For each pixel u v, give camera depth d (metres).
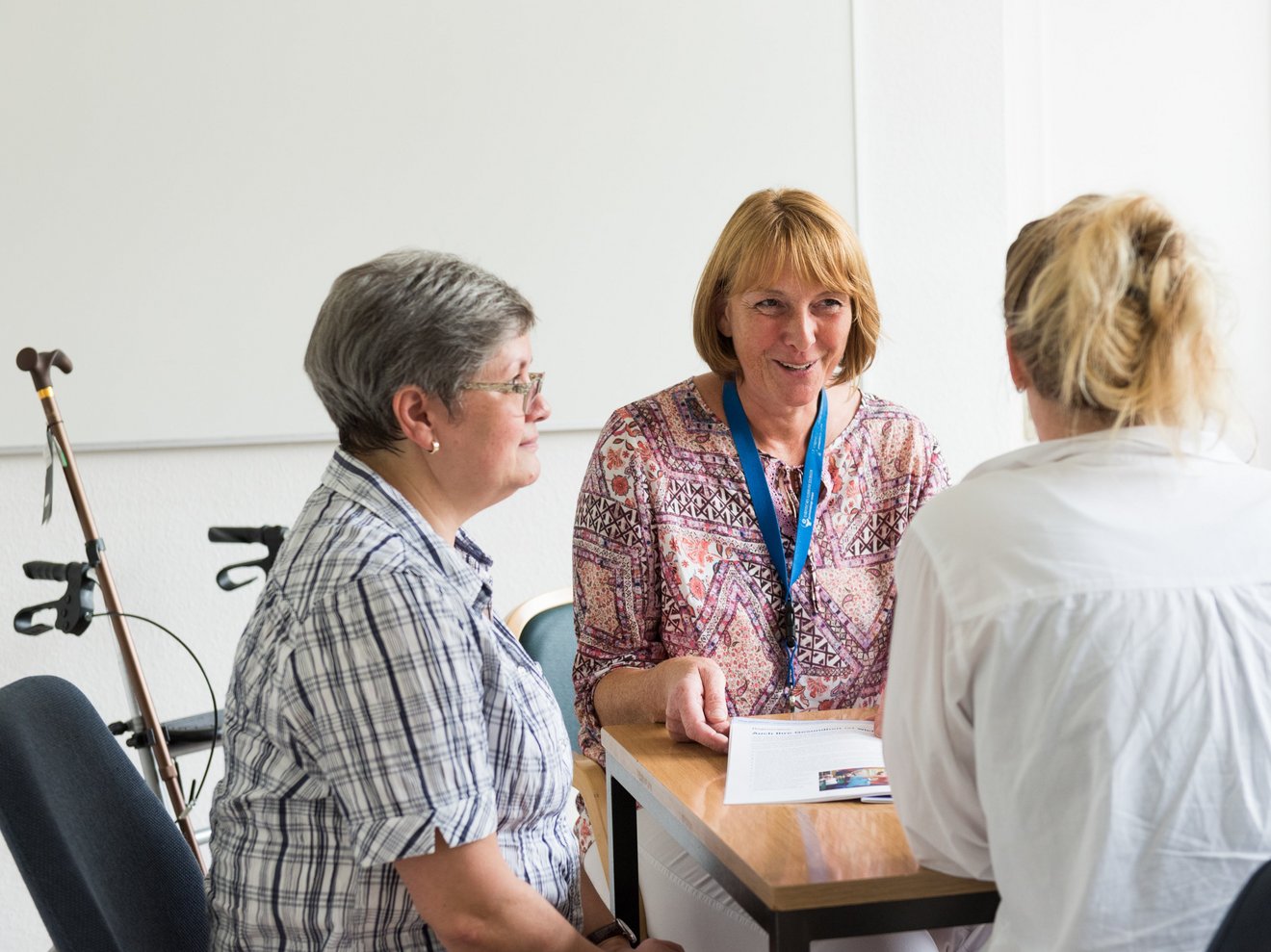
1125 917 0.99
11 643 2.64
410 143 2.83
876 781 1.37
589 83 2.93
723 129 3.03
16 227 2.60
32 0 2.58
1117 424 1.05
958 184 3.19
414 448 1.26
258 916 1.20
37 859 1.13
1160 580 1.01
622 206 2.97
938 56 3.16
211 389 2.74
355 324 1.21
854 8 3.08
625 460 1.82
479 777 1.15
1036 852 1.01
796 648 1.81
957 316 3.21
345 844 1.17
